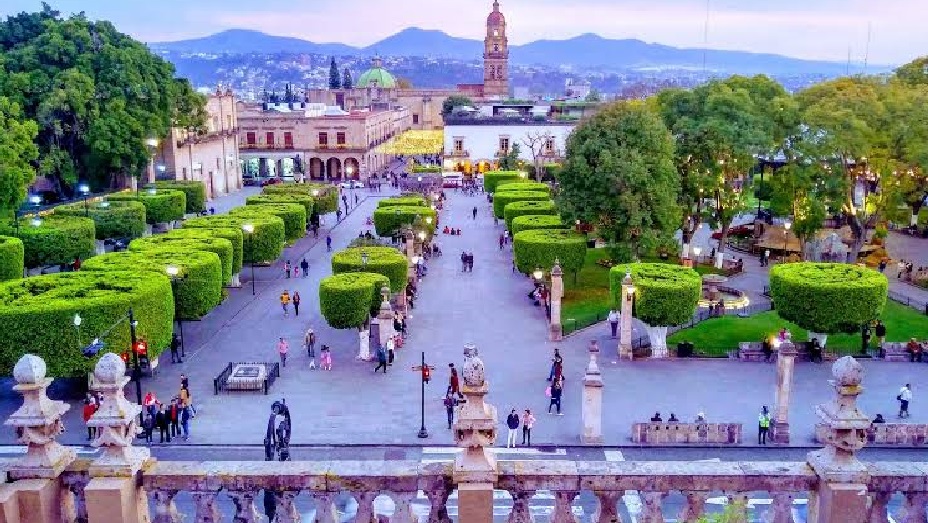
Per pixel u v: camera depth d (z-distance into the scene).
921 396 37.09
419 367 36.84
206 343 45.72
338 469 10.12
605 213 55.75
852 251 62.31
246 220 60.97
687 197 62.84
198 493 10.06
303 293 58.06
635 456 30.86
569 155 58.09
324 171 135.62
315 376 40.19
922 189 64.00
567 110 145.12
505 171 113.81
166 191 79.00
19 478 9.71
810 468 10.00
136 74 82.75
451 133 129.75
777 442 32.06
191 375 40.12
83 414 32.62
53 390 36.84
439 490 10.02
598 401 31.64
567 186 57.09
